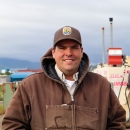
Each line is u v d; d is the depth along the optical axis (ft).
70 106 8.70
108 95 9.41
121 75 23.82
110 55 24.67
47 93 8.91
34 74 9.43
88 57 9.41
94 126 8.75
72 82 9.09
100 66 27.17
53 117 8.58
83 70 9.23
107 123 9.64
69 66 8.93
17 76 77.92
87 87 9.24
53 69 9.28
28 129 9.04
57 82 9.01
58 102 8.74
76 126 8.57
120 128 9.61
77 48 9.08
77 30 9.20
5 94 34.42
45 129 8.57
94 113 8.91
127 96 23.71
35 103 8.75
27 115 8.87
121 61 24.66
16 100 8.95
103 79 9.70
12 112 8.84
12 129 8.70
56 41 8.98
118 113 9.70
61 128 8.53
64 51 9.00
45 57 9.38
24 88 9.02
